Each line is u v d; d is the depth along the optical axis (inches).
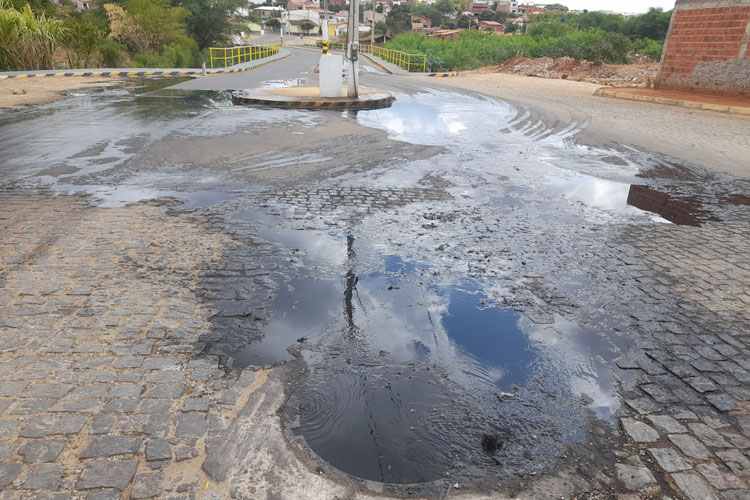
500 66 1300.4
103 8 1753.2
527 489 88.4
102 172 284.0
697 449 98.1
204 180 274.5
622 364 126.0
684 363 126.8
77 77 853.8
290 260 179.3
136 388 109.9
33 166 292.0
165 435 97.0
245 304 148.6
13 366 115.4
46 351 121.6
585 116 552.7
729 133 462.6
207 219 216.2
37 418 99.4
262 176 285.9
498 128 468.8
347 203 243.3
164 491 84.7
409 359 126.2
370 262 180.1
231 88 751.7
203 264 173.2
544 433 102.3
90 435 95.8
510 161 340.8
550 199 262.1
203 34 2068.2
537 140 417.1
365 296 156.5
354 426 102.8
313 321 141.3
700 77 701.3
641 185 293.0
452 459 95.2
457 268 177.5
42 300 144.9
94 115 470.6
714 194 278.4
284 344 130.1
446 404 110.3
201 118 471.8
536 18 4133.9
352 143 379.9
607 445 99.1
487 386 116.9
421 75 1179.3
